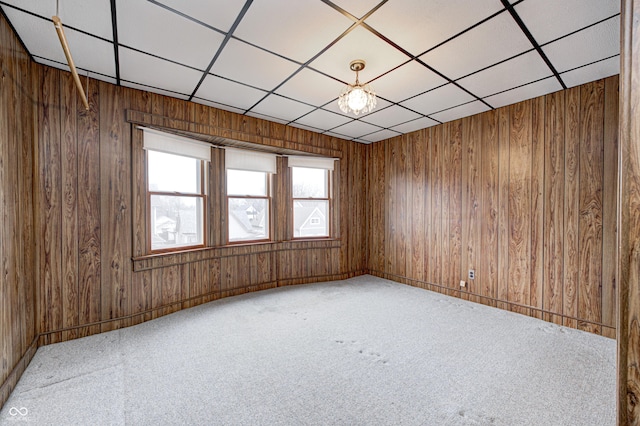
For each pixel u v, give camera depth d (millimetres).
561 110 2943
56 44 2139
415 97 3100
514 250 3299
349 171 4902
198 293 3512
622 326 877
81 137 2617
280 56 2309
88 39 2074
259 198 4172
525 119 3201
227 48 2197
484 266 3564
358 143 5031
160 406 1725
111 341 2535
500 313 3264
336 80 2723
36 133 2381
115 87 2803
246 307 3422
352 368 2145
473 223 3674
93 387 1894
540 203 3096
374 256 5023
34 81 2369
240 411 1690
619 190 896
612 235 2652
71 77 2562
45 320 2453
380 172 4910
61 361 2201
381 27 1944
